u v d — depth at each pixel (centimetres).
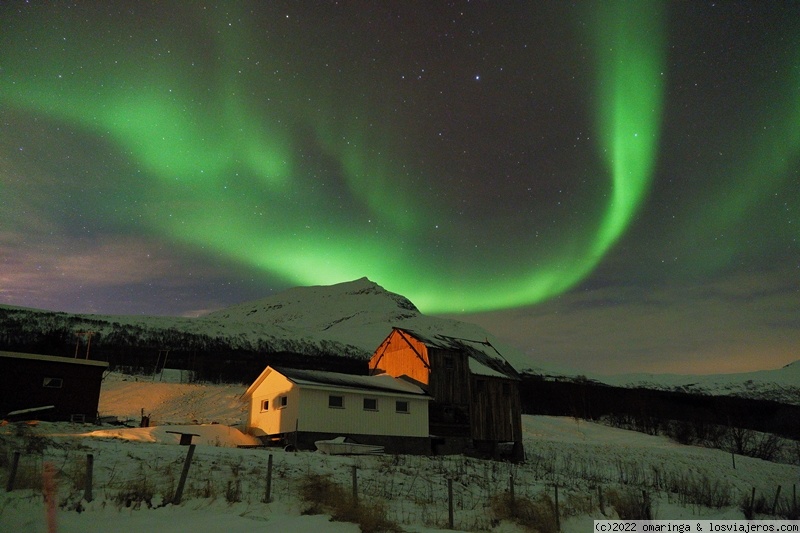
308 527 1194
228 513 1247
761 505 2456
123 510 1176
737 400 7856
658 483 3241
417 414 3122
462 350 3575
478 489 2150
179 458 1802
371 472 2098
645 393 8038
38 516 1059
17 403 2997
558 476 2977
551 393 7719
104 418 3319
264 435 2975
